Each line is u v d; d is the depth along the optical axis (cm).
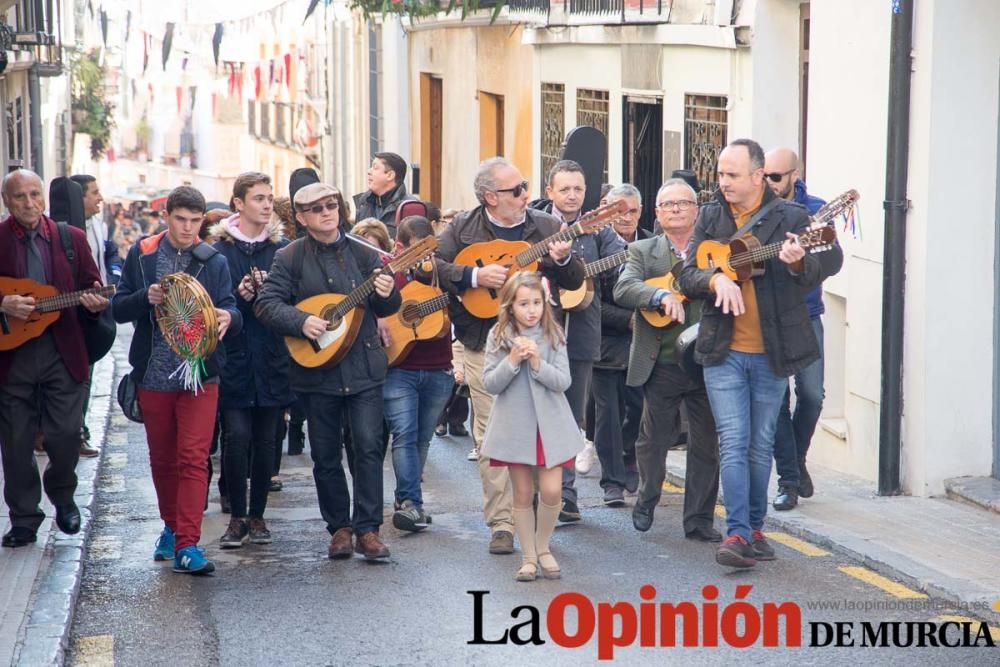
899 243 998
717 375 832
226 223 929
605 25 1784
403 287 961
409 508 952
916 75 991
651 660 684
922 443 997
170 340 832
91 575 855
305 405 875
